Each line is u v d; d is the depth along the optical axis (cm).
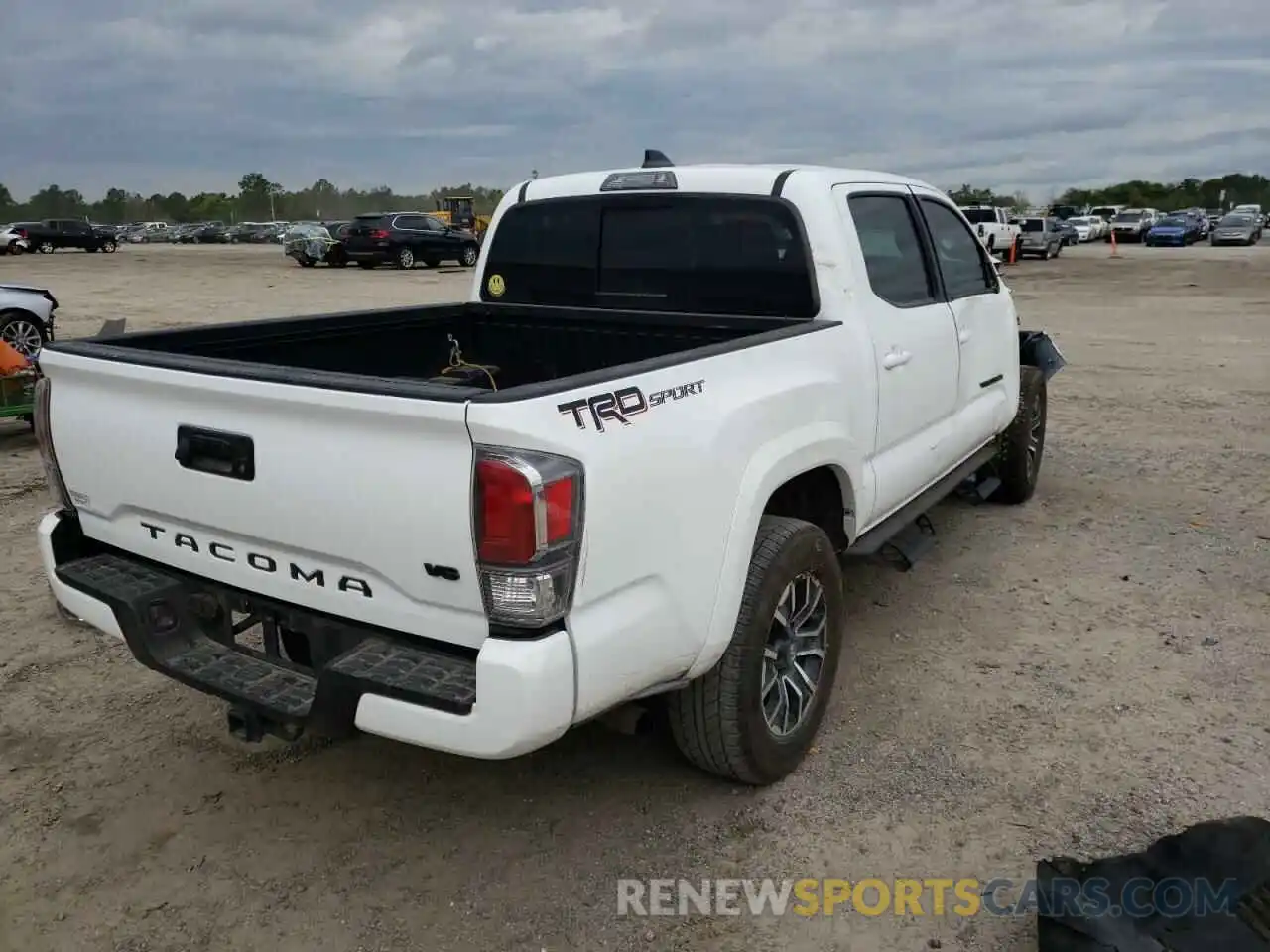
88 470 320
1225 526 606
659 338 436
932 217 494
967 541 582
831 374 366
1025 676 418
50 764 364
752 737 322
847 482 382
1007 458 627
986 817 324
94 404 311
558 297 478
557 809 335
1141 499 664
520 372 481
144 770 361
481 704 238
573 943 276
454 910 289
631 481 259
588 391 254
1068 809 327
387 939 278
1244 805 326
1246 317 1722
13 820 331
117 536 324
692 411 287
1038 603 493
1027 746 365
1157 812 324
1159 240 4772
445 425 235
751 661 315
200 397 279
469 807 337
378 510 252
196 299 2080
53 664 438
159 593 301
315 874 305
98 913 289
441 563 246
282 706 271
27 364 851
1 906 291
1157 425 883
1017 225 3697
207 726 390
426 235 3300
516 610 238
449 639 255
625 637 263
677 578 279
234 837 323
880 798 336
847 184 421
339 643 276
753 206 409
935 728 379
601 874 303
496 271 499
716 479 291
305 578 276
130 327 1580
